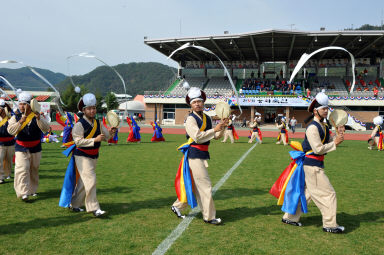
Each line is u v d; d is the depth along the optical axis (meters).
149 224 4.57
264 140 21.53
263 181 7.62
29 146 5.86
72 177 5.07
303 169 4.57
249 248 3.75
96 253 3.55
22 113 5.96
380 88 43.72
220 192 6.55
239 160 11.16
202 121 4.73
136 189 6.71
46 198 5.98
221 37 39.06
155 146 15.93
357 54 47.12
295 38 39.19
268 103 41.88
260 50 46.03
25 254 3.51
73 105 55.44
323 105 4.40
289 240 4.03
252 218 4.91
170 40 40.78
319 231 4.39
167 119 47.50
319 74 54.25
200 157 4.68
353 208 5.51
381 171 9.27
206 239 4.01
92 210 4.84
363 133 32.19
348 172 9.09
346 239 4.09
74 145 5.07
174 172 8.68
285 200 4.58
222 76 53.00
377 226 4.61
